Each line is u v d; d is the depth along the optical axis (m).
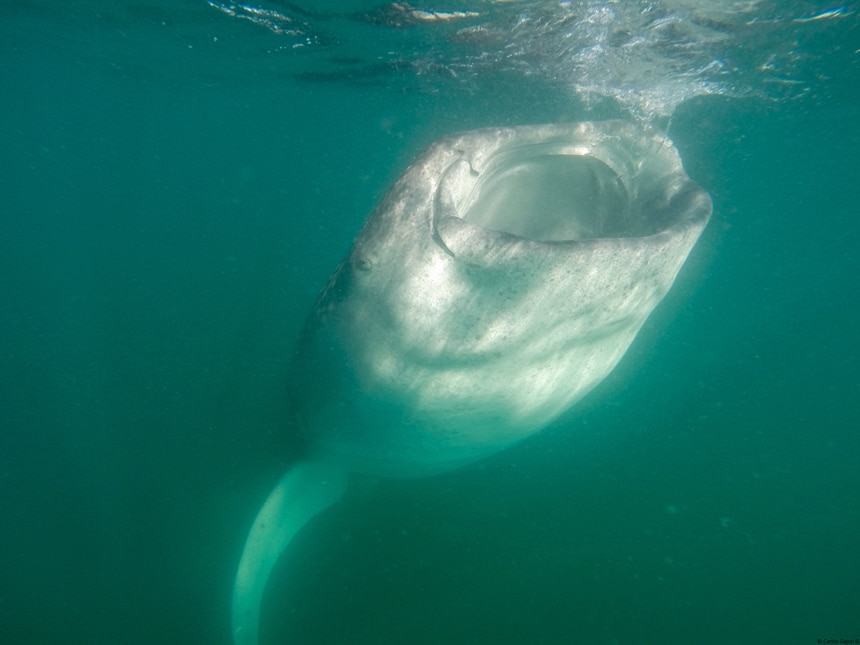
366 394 3.75
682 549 6.20
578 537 6.36
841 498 7.16
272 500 4.80
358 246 3.26
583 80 9.77
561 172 4.28
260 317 13.23
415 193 3.14
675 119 10.84
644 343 11.78
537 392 3.69
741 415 9.73
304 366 3.96
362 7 9.50
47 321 12.99
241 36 12.88
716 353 13.16
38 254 19.77
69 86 32.22
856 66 10.62
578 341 3.45
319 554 6.05
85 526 6.75
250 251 21.42
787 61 9.65
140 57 18.41
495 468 7.44
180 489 7.35
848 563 5.97
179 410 9.22
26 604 5.67
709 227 13.34
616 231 4.30
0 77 28.44
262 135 48.72
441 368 3.40
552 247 2.87
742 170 31.95
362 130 30.97
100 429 8.70
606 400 9.63
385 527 6.41
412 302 3.17
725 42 8.50
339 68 14.80
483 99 12.44
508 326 3.16
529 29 8.71
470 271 2.98
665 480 7.50
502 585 5.69
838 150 26.27
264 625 5.23
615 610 5.39
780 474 7.73
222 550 6.32
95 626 5.43
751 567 5.96
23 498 7.21
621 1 7.44
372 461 4.71
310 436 4.70
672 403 10.20
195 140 65.12
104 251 20.23
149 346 11.61
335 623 5.25
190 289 15.39
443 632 5.15
